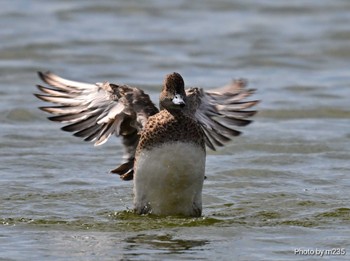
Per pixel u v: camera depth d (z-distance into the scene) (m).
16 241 10.42
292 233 10.83
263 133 16.61
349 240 10.49
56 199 12.55
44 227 11.08
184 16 28.66
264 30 26.86
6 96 19.03
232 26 27.41
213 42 25.31
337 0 30.75
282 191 13.07
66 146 15.69
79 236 10.62
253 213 11.88
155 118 10.73
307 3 30.45
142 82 20.62
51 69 21.73
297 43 25.23
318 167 14.53
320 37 25.89
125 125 11.36
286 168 14.47
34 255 9.84
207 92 11.94
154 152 10.64
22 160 14.66
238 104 11.92
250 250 10.04
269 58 23.62
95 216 11.66
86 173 14.05
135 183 10.95
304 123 17.56
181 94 10.68
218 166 14.50
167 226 10.94
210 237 10.59
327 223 11.34
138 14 28.72
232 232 10.80
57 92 11.47
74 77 21.06
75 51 23.62
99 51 23.73
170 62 22.92
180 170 10.65
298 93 20.11
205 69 22.36
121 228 10.95
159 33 26.27
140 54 23.70
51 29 25.97
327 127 17.25
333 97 19.70
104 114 11.16
